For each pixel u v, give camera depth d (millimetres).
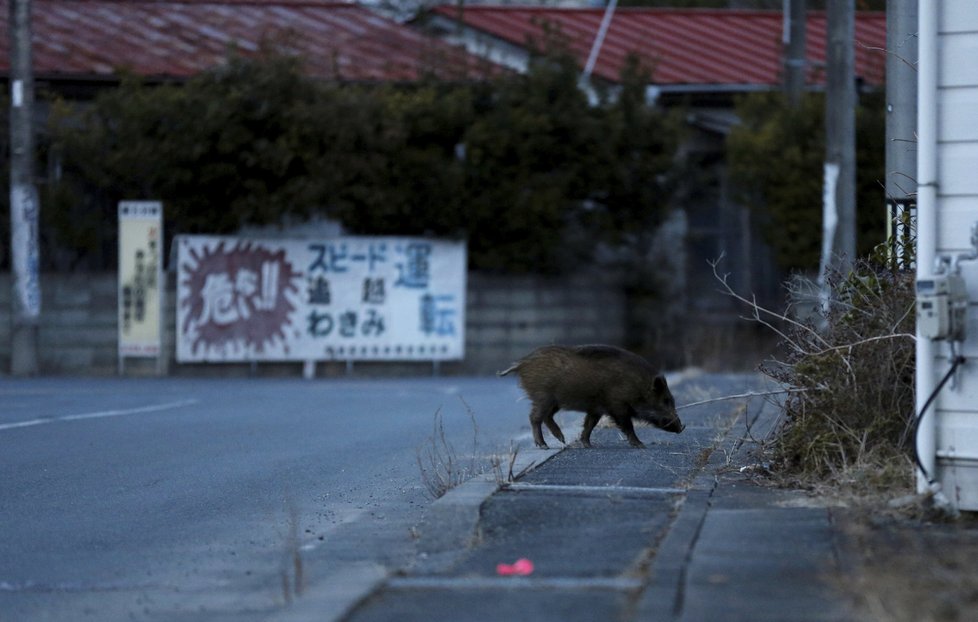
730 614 10086
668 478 16500
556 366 20531
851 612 10094
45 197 43875
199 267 44406
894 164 21375
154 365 44219
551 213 45000
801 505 14258
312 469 20578
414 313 45125
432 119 44594
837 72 35688
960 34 13922
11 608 11977
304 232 44781
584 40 56438
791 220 47562
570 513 14219
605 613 10336
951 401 13742
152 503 17469
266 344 44594
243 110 42844
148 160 42875
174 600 12227
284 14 56594
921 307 13477
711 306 50844
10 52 42688
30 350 43219
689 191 47625
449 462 17688
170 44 51156
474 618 10297
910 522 13422
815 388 16234
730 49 57156
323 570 13258
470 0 73125
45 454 22109
